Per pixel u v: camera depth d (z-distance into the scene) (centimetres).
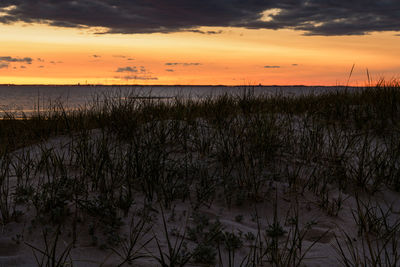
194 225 300
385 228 304
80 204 283
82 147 464
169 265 233
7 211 279
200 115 658
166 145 506
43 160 419
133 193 352
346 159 438
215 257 253
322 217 330
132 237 266
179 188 363
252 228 307
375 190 387
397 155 434
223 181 373
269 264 246
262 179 393
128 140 509
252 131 496
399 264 249
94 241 253
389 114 612
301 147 487
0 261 221
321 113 651
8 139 519
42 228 266
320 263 249
